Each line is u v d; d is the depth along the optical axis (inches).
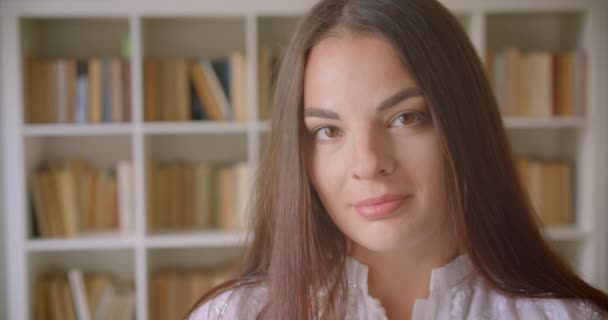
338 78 24.0
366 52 23.9
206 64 92.5
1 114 96.0
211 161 103.5
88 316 92.1
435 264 27.8
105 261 103.0
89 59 99.9
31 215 90.8
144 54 93.7
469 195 25.4
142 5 87.5
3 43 86.0
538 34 103.3
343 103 24.0
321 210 28.6
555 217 96.4
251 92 89.7
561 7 90.9
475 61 27.1
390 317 28.1
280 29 99.7
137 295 90.0
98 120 89.7
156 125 88.7
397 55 23.9
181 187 94.7
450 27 26.2
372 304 27.5
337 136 25.4
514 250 27.7
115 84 89.8
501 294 27.4
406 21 24.6
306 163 26.6
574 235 92.7
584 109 92.5
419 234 24.5
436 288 27.3
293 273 27.2
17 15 86.0
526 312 27.2
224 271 96.3
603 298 29.1
